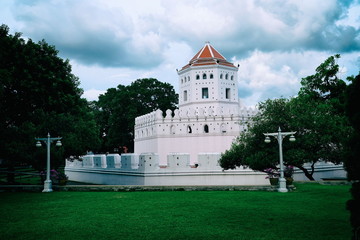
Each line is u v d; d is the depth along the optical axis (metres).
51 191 26.77
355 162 10.30
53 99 34.56
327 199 20.36
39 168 31.19
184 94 78.31
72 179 54.75
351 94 10.68
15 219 15.42
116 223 14.32
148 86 89.31
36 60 33.34
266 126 29.45
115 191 26.31
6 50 31.25
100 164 44.78
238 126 61.47
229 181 33.25
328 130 30.28
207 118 62.91
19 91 32.62
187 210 17.03
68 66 37.62
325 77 50.59
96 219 15.19
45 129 32.00
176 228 13.30
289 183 27.20
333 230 12.76
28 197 23.14
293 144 28.69
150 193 24.38
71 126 34.16
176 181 33.28
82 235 12.48
